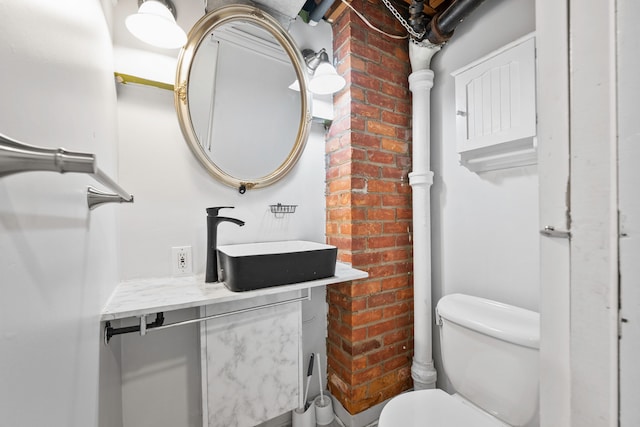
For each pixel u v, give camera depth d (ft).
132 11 3.31
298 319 3.97
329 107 4.75
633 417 1.03
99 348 2.16
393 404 3.20
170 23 2.90
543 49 1.33
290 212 4.51
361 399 4.35
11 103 1.01
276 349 3.79
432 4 4.40
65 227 1.47
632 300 1.03
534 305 3.57
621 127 1.04
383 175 4.66
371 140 4.55
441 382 4.70
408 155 4.95
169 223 3.57
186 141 3.61
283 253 3.13
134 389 3.32
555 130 1.28
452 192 4.59
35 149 0.87
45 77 1.31
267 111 4.19
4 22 0.98
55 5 1.44
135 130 3.39
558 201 1.27
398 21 4.86
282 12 4.13
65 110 1.56
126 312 2.37
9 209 0.98
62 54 1.52
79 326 1.66
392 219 4.75
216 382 3.40
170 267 3.55
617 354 1.06
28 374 1.07
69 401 1.46
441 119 4.77
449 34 4.22
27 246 1.09
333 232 4.70
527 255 3.64
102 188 2.32
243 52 3.99
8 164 0.83
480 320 3.23
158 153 3.51
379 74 4.65
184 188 3.67
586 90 1.15
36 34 1.23
